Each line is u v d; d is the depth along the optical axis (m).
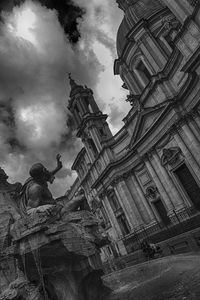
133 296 6.59
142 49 35.25
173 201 29.61
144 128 33.12
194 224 24.19
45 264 6.56
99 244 7.31
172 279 6.81
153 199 32.94
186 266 7.45
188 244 14.93
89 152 46.50
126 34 36.44
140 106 33.00
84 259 6.75
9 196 8.21
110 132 44.47
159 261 9.63
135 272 9.91
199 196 27.30
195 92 25.58
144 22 34.84
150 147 32.09
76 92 48.78
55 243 6.40
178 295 5.32
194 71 23.27
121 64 40.19
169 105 27.88
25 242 6.43
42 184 7.86
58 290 6.86
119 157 38.22
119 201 36.94
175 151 28.75
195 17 22.05
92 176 45.94
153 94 31.69
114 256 37.94
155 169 32.06
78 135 48.59
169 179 30.02
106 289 7.61
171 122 28.67
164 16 34.47
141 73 37.81
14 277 7.39
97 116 44.94
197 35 22.11
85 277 6.83
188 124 27.00
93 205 45.72
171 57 28.41
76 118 49.56
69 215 7.22
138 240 33.19
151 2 37.09
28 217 6.55
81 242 6.72
